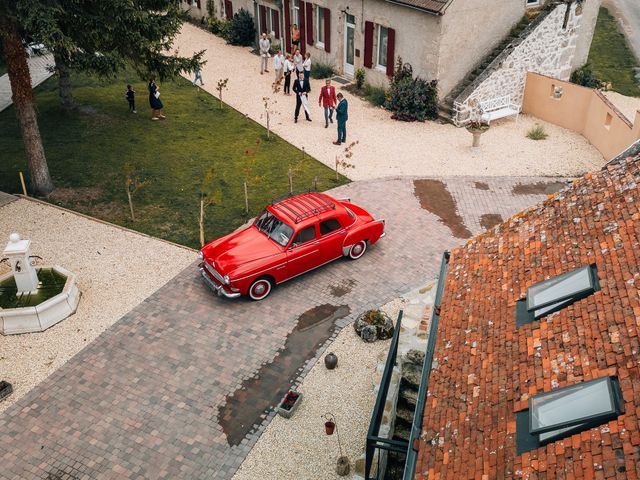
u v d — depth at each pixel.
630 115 23.73
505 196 17.52
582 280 7.20
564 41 23.62
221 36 33.19
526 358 6.79
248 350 11.64
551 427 5.73
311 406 10.47
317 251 13.37
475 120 22.30
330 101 21.28
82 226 15.52
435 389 7.36
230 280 12.20
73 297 12.61
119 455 9.56
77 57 15.73
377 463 9.12
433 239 15.34
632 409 5.38
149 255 14.45
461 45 21.98
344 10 24.97
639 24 34.28
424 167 19.20
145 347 11.67
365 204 16.89
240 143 20.72
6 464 9.39
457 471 6.13
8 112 22.38
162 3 17.09
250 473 9.30
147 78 17.48
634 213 7.57
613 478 4.96
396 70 23.30
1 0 14.04
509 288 8.12
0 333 11.99
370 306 12.84
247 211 16.44
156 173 18.41
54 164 18.58
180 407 10.41
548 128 22.22
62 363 11.30
